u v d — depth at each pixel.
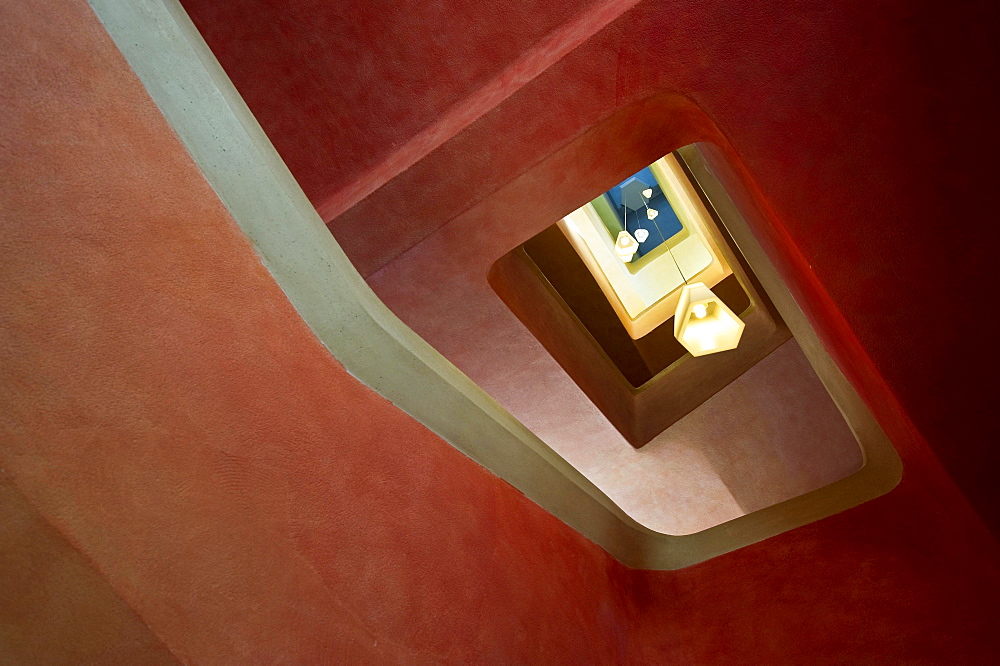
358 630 1.89
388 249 4.32
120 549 1.35
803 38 2.83
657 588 4.14
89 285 1.43
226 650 1.51
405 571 2.17
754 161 3.04
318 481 1.93
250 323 1.91
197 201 1.87
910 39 2.64
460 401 2.95
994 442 3.13
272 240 2.19
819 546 3.99
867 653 3.46
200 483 1.55
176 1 2.45
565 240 7.70
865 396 3.99
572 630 3.13
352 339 2.39
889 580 3.66
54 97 1.47
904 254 2.93
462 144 3.76
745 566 4.09
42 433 1.27
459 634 2.33
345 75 3.85
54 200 1.40
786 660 3.59
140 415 1.46
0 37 1.38
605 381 7.05
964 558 3.52
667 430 6.93
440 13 3.66
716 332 5.77
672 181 7.74
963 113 2.65
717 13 2.96
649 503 7.28
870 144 2.83
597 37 3.25
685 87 3.16
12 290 1.28
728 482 7.04
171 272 1.67
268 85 3.90
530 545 3.10
